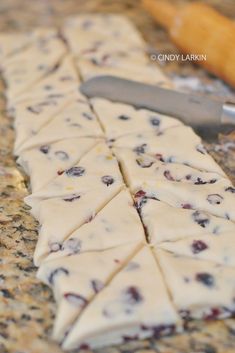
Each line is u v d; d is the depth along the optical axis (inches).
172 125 22.2
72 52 26.9
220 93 25.3
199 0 33.7
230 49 24.5
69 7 33.1
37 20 31.6
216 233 17.7
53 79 25.0
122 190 19.3
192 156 20.6
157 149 20.9
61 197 19.2
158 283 16.3
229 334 16.0
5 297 17.0
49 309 16.7
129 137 21.6
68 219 18.2
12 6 33.3
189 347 15.8
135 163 20.3
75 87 24.4
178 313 16.1
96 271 16.7
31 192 20.2
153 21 31.1
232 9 32.6
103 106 23.1
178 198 19.0
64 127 22.0
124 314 15.6
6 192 20.5
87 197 19.0
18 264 17.9
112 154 20.9
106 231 17.8
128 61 25.9
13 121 23.8
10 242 18.7
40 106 23.3
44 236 17.8
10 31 30.4
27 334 16.1
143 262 16.9
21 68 25.9
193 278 16.3
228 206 18.5
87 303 16.1
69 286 16.3
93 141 21.4
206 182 19.7
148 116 22.5
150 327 15.7
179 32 26.9
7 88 25.4
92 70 25.3
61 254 17.3
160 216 18.2
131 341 15.9
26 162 20.8
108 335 15.7
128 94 23.2
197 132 22.7
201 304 16.0
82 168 20.1
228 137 22.8
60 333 15.8
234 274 16.5
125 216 18.3
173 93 22.9
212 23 25.6
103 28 28.6
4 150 22.3
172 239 17.6
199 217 18.1
